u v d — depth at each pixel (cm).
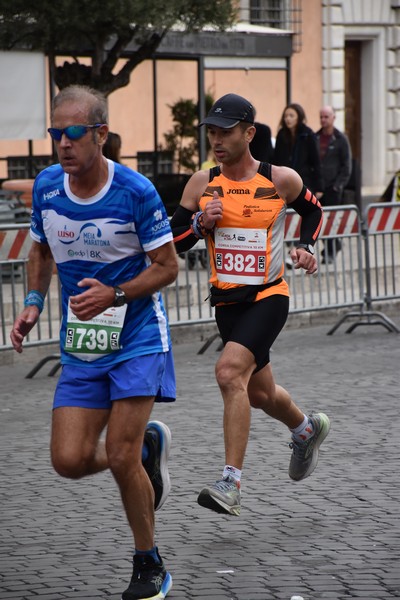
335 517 966
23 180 2680
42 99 2517
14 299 1773
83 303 752
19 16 2272
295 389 1530
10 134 2484
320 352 1834
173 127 3127
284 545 896
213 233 984
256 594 792
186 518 973
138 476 777
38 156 2944
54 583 821
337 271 2088
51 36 2314
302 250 999
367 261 2081
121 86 2450
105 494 1059
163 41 3069
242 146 975
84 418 780
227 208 975
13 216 2339
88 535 935
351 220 2075
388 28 4434
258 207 974
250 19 3916
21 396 1549
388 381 1577
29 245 1778
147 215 768
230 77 3378
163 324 797
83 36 2398
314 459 1036
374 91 4462
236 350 941
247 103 975
